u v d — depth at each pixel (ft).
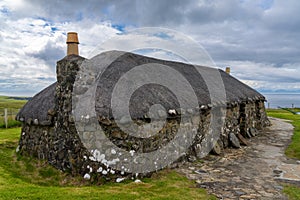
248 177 21.18
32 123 25.07
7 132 42.04
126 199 15.75
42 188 17.22
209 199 16.52
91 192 16.63
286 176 21.54
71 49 27.12
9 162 24.71
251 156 28.60
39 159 24.43
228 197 16.94
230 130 36.32
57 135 21.71
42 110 24.85
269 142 37.27
